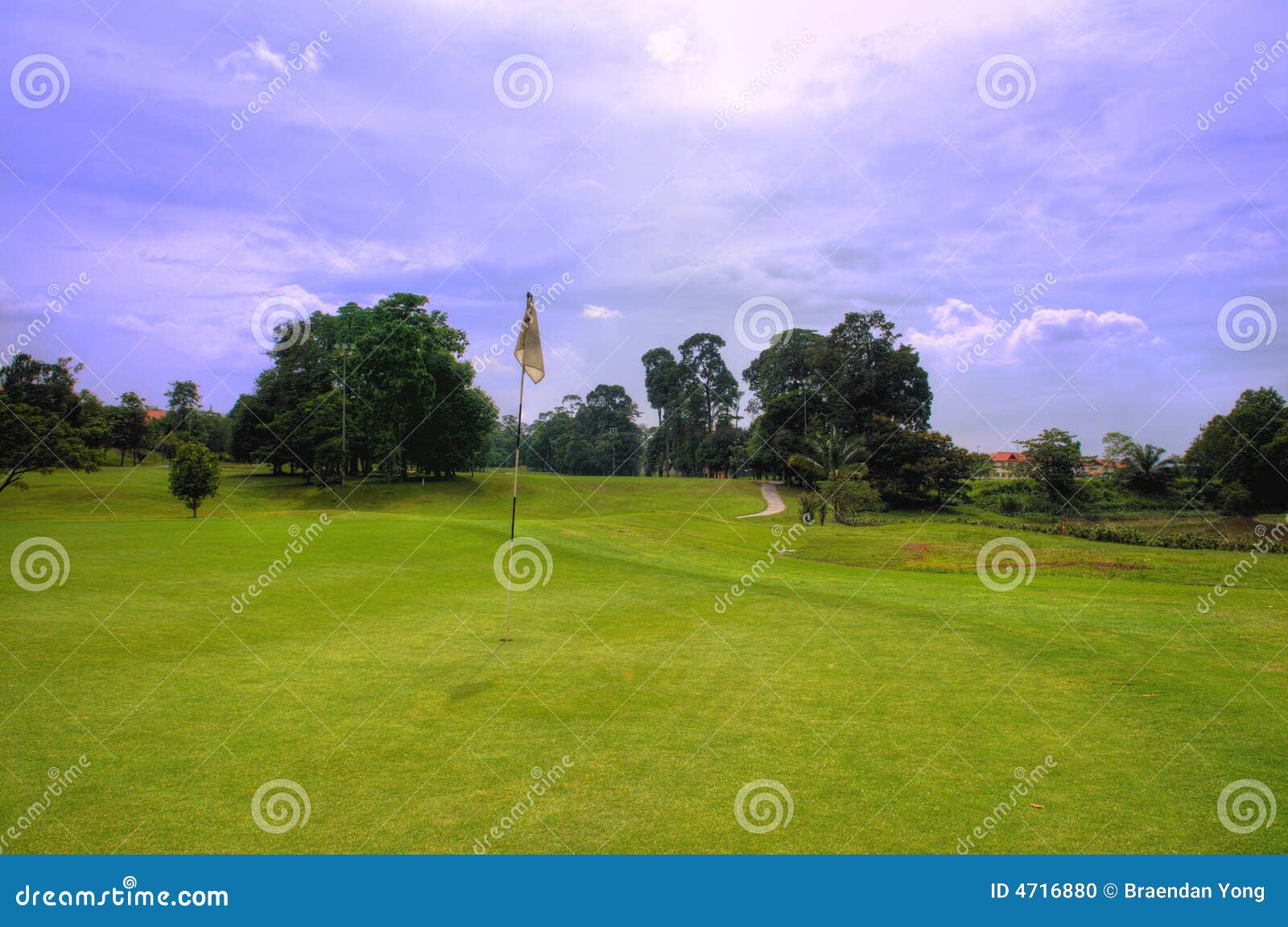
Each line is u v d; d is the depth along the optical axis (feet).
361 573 61.26
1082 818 20.43
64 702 29.04
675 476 340.18
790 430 249.34
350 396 207.72
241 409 221.66
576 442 340.18
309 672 33.60
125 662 34.47
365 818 19.99
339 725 26.96
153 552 68.23
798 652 38.42
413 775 22.80
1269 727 27.30
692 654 37.81
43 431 155.94
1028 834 19.52
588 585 59.41
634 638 41.32
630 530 110.93
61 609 44.78
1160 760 24.30
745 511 204.03
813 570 80.38
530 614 47.44
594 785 22.20
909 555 101.14
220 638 39.29
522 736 26.12
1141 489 162.71
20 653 35.70
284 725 26.86
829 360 247.91
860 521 163.94
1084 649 38.78
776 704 29.91
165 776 22.47
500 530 95.25
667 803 21.09
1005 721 27.99
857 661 36.55
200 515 158.61
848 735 26.50
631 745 25.39
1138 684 32.63
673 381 329.93
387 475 221.25
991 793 21.89
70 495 172.86
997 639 41.22
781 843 18.88
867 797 21.58
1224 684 32.63
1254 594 59.21
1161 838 19.35
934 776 23.04
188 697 29.81
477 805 20.89
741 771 23.35
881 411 244.01
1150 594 59.06
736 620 46.57
